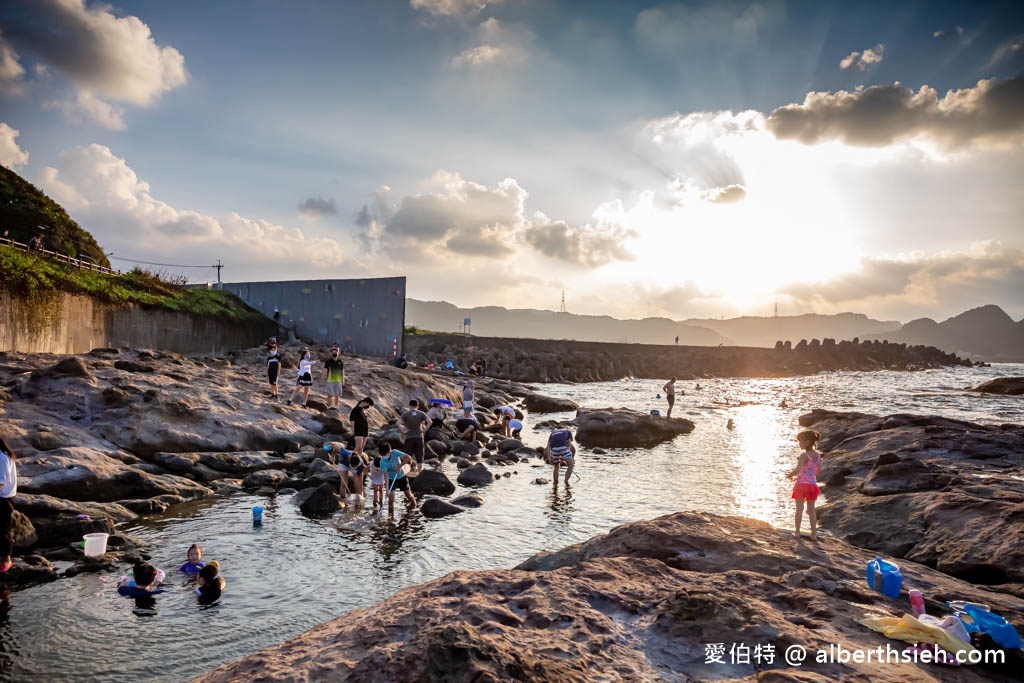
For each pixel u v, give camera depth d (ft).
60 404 49.21
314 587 26.09
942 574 23.00
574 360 232.53
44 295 78.74
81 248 136.26
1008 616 18.21
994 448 51.13
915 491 37.73
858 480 45.16
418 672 13.24
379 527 35.40
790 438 77.77
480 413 94.32
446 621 16.39
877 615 17.58
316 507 38.01
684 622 16.14
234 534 33.24
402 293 132.87
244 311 138.82
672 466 57.41
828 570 21.49
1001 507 29.58
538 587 19.20
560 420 97.14
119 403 50.98
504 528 35.73
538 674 12.84
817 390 180.65
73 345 84.79
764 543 24.50
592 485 48.29
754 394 161.38
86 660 19.40
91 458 40.29
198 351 115.75
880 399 142.82
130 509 37.01
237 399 61.72
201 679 14.40
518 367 211.41
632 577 20.67
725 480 50.60
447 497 43.19
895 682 12.97
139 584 24.97
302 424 62.69
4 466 26.17
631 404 124.98
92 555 28.48
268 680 13.55
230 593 25.21
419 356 203.72
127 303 97.55
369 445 59.57
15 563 26.37
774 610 17.28
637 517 38.58
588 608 17.43
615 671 13.84
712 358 305.12
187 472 46.24
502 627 15.96
